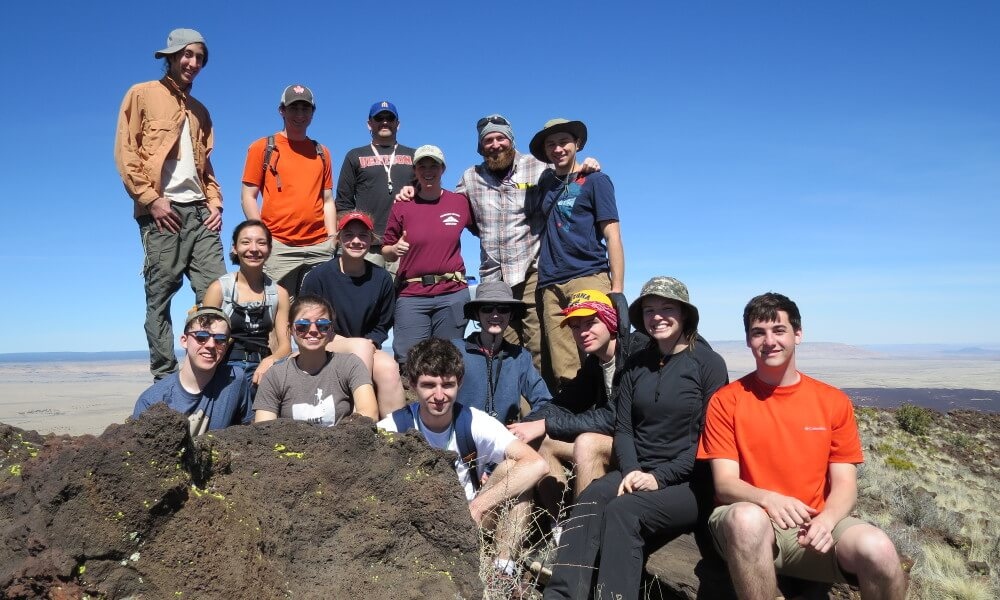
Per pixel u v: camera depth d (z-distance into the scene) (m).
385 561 3.61
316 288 6.63
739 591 4.24
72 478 2.82
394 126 8.32
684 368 4.88
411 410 5.03
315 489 3.60
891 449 19.78
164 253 7.02
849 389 178.00
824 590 4.71
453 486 3.93
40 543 2.74
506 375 6.21
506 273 7.49
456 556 3.75
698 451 4.68
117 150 6.92
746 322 4.57
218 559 2.96
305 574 3.37
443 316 7.14
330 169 8.20
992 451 24.88
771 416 4.48
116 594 2.79
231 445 3.65
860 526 4.13
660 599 4.91
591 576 4.54
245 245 5.87
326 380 5.27
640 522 4.58
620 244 7.02
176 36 7.05
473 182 7.54
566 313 5.49
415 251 7.19
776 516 4.20
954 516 10.84
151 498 2.88
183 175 7.09
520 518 4.80
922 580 7.40
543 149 7.57
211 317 4.91
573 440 5.48
